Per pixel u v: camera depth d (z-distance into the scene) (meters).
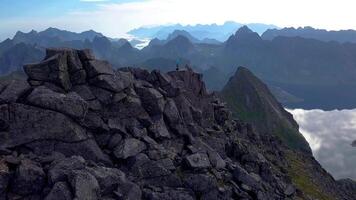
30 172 32.69
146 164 41.00
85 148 39.59
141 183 39.50
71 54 44.78
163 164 42.28
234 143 59.97
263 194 47.44
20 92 40.28
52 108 39.19
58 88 42.78
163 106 51.00
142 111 47.69
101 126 42.66
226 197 43.31
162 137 47.62
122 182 35.56
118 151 41.31
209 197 42.31
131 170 40.22
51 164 34.41
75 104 40.16
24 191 32.31
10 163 33.78
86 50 46.34
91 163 36.97
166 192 39.09
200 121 63.16
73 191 31.23
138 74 57.62
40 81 42.69
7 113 37.91
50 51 44.41
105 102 44.84
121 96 46.03
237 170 48.91
